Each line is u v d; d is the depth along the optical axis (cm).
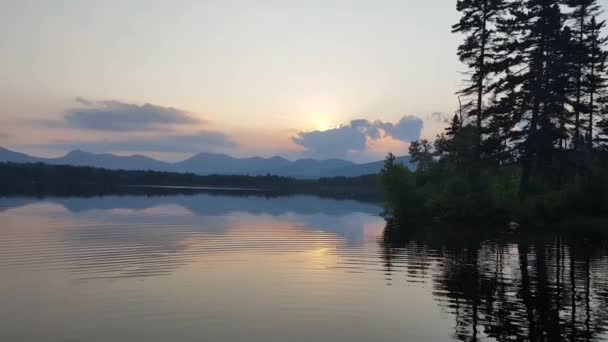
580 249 2841
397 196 5544
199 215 5169
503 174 5516
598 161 5272
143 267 2203
